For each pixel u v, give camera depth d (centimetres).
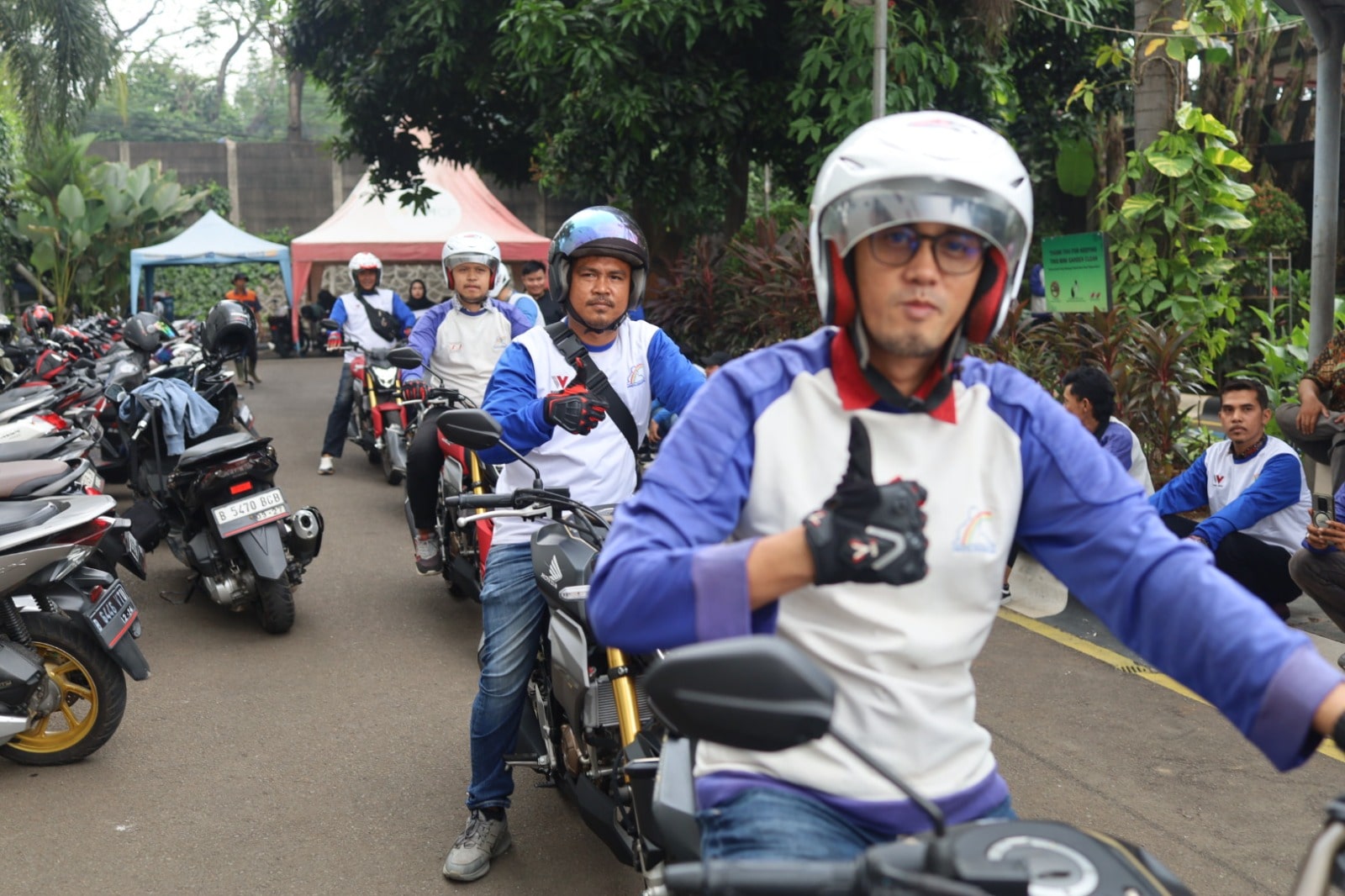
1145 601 160
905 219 155
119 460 826
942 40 1094
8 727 407
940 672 169
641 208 1330
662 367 351
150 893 335
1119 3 1370
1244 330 1278
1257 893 324
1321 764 407
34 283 2519
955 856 136
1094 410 550
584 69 1112
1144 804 378
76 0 1738
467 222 2266
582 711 305
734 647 135
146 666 420
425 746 439
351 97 1428
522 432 315
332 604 625
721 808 172
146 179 2631
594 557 295
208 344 732
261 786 405
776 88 1192
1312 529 457
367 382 983
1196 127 802
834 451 166
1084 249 720
